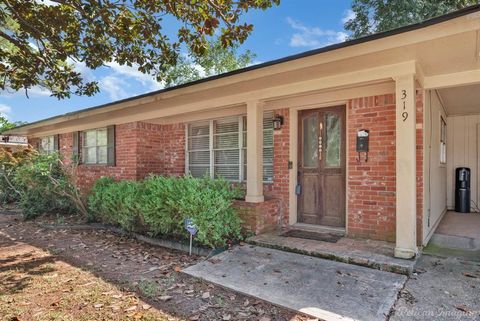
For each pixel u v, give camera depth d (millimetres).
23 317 2863
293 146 5898
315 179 5773
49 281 3770
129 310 2996
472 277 3486
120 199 6023
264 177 6305
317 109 5758
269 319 2801
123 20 4051
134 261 4574
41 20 4102
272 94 5156
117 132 8328
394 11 10469
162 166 8250
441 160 6707
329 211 5621
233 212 5273
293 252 4520
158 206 5203
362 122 4984
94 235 6312
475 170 7922
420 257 4129
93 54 4613
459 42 3271
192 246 5039
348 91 5062
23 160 7914
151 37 4277
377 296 3094
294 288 3355
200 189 5312
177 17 3752
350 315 2773
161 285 3602
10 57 4551
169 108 6902
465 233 5215
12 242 5789
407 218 3914
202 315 2891
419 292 3160
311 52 3895
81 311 2986
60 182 7418
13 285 3646
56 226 7012
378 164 4820
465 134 8055
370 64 4004
